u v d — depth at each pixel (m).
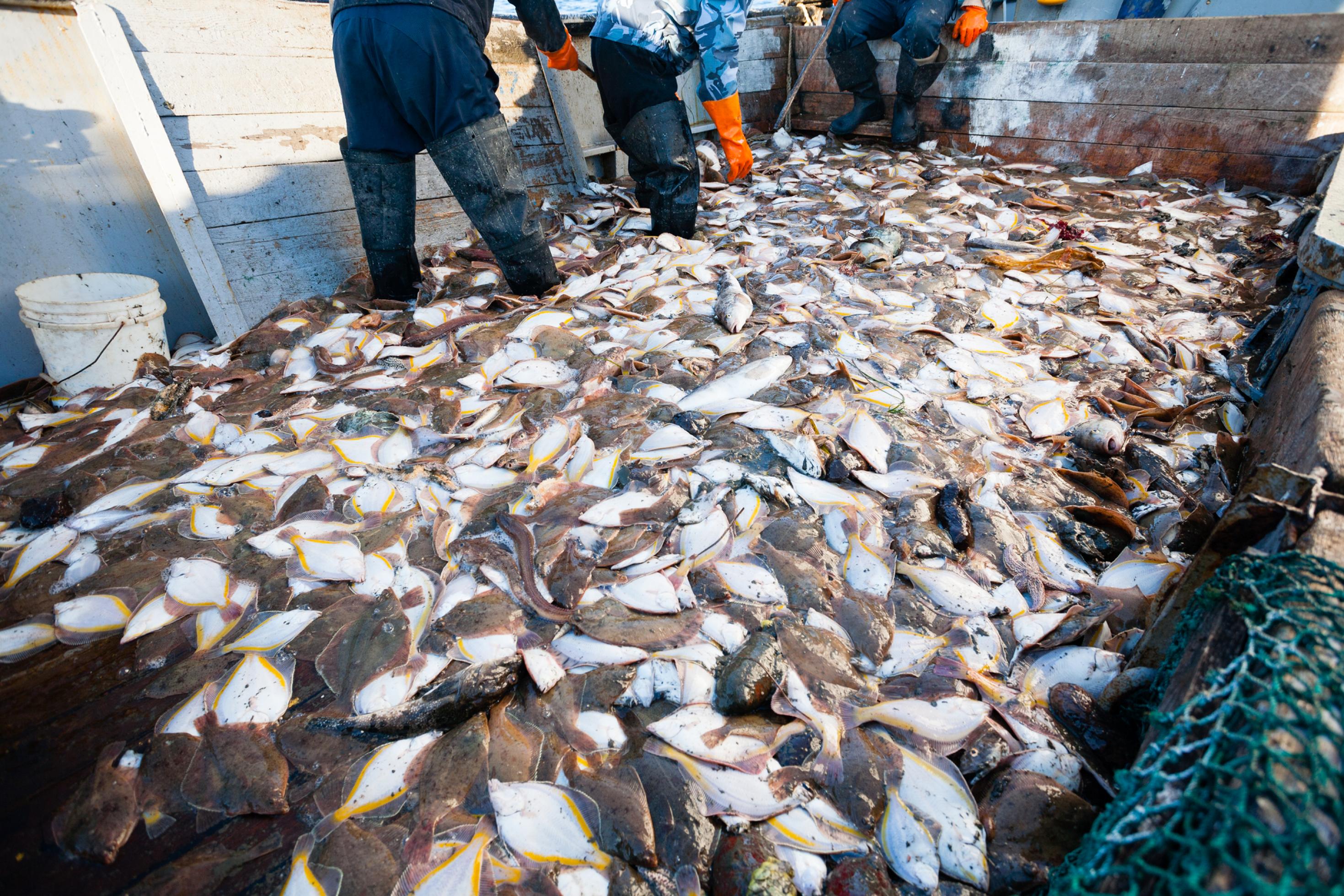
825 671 1.55
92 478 2.33
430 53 2.80
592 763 1.39
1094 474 2.09
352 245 3.89
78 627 1.78
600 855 1.24
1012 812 1.25
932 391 2.62
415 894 1.19
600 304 3.44
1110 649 1.56
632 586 1.76
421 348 3.13
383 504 2.15
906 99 6.06
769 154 6.25
